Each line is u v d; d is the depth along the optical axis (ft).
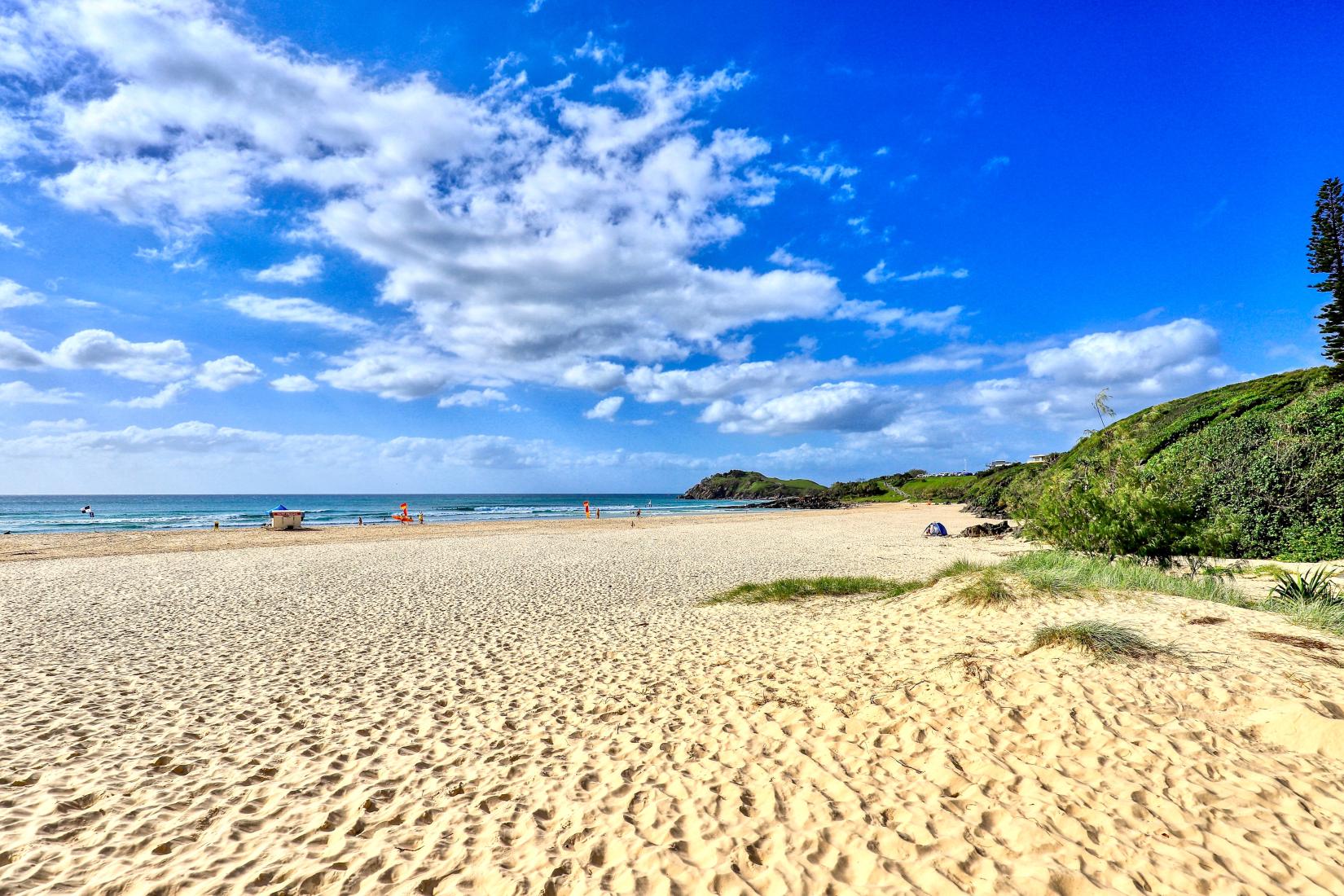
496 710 20.70
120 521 158.40
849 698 17.98
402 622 35.91
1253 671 15.83
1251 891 9.34
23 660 27.94
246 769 16.37
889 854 11.15
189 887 11.23
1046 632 19.30
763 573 56.80
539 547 82.79
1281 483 46.83
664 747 16.63
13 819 13.71
